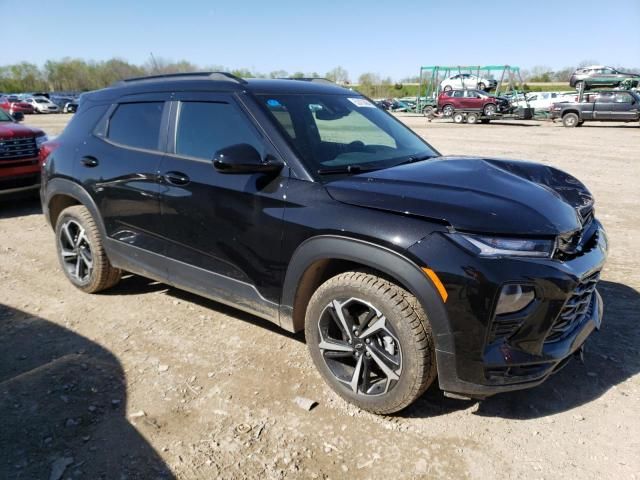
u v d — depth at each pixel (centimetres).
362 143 349
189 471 247
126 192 386
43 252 573
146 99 391
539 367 257
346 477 243
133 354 352
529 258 244
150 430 275
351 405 296
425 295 249
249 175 317
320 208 284
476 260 241
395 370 271
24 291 461
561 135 2103
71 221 445
